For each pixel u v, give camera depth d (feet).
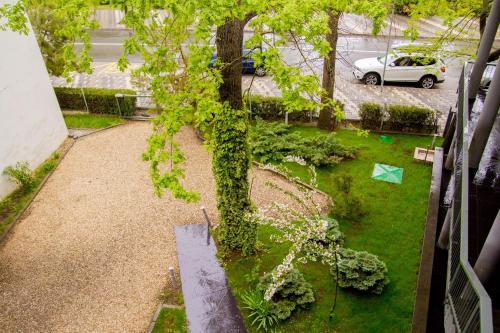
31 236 32.42
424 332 21.99
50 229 33.09
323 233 22.80
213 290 27.09
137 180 39.06
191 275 28.40
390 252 29.37
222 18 17.17
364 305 25.39
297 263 28.58
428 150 40.09
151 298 26.89
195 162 41.52
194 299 26.55
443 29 74.18
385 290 26.32
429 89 59.00
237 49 26.35
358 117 50.39
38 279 28.53
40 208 35.50
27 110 39.04
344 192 33.30
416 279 27.09
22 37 38.09
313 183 25.62
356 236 31.01
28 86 39.19
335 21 36.81
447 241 27.68
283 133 45.34
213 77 20.51
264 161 40.63
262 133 43.98
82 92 50.85
